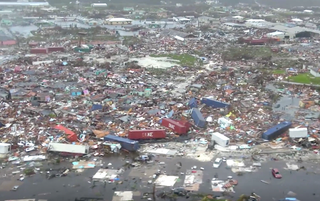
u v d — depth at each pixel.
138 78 102.88
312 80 101.38
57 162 55.75
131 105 79.38
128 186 49.09
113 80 100.06
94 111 75.69
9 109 75.56
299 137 63.28
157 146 61.66
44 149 59.50
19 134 64.12
